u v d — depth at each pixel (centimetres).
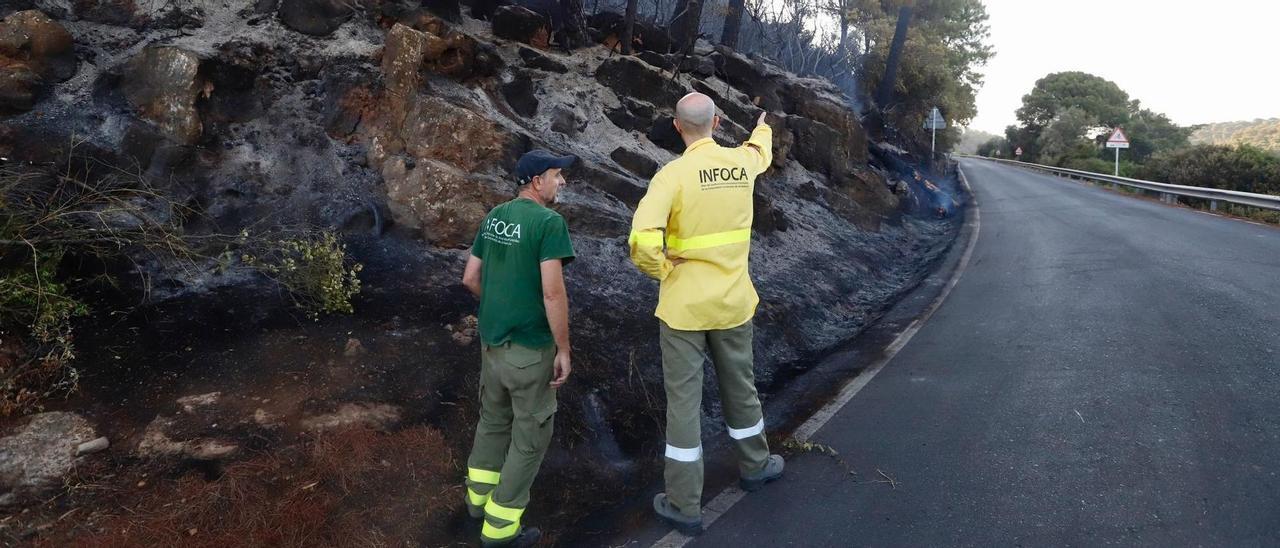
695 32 1202
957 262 1032
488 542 312
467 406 404
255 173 586
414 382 410
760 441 360
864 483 363
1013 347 567
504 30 932
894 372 541
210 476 330
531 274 308
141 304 429
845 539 313
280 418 368
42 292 365
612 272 633
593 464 399
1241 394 427
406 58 638
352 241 564
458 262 574
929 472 367
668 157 948
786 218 989
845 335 691
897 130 2328
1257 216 1467
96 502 309
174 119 563
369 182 616
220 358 396
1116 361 505
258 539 299
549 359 313
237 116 606
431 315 475
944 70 2847
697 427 331
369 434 368
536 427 311
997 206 1875
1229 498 318
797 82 1552
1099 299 694
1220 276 764
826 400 495
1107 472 349
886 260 1075
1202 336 544
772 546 313
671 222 332
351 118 635
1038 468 360
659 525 338
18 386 352
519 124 779
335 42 687
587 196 721
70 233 418
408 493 343
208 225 535
